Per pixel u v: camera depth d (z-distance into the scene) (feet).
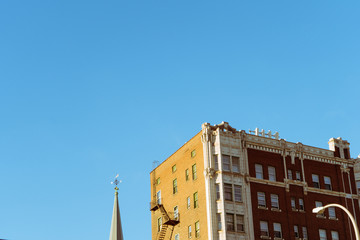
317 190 272.31
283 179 265.34
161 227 287.48
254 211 250.98
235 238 241.14
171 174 289.12
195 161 266.57
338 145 291.38
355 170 289.33
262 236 247.29
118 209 287.89
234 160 258.16
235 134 263.49
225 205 245.65
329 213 270.87
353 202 279.69
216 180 251.80
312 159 279.28
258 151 265.95
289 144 276.00
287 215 258.16
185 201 269.03
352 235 270.26
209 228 242.58
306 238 258.16
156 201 298.15
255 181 257.96
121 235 279.49
